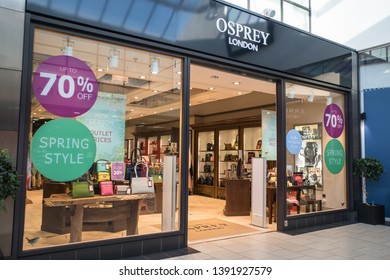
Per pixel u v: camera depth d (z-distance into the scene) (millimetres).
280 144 5461
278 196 5434
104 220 3795
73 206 3596
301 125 5836
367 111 6824
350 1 6918
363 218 6250
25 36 3178
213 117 10484
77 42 3625
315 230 5461
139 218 4062
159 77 4484
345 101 6809
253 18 5043
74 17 3432
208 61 4531
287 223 5414
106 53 3920
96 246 3527
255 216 5863
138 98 4371
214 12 4582
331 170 6391
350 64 6777
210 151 10492
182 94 4270
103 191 3846
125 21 3766
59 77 3533
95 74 3898
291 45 5578
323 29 6777
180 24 4227
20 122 3127
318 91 6266
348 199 6590
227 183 6973
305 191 5844
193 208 7992
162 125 4488
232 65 4789
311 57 5918
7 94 3072
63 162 3539
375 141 6680
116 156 4059
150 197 4156
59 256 3289
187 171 4262
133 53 4051
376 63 6727
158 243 3990
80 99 3729
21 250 3088
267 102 8453
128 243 3760
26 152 3174
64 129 3568
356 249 4289
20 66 3145
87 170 3768
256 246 4367
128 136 4219
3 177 2658
